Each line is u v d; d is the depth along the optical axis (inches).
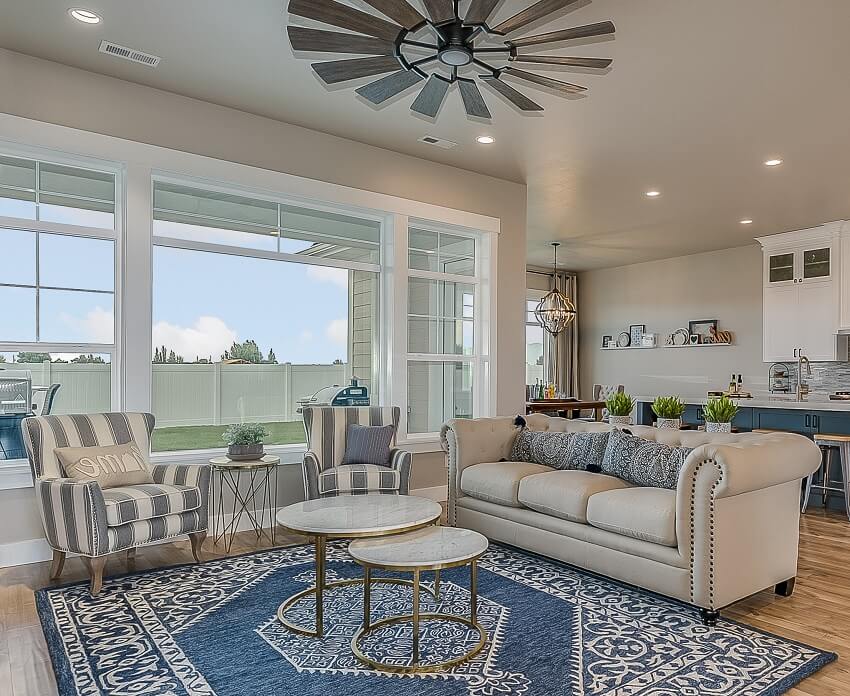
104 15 132.7
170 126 171.3
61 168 162.4
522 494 155.2
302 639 109.6
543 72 153.3
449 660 101.6
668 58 146.3
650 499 129.4
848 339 306.8
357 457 184.2
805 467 132.7
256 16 132.2
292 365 202.5
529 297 434.9
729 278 369.4
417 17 102.9
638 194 263.0
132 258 165.6
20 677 96.9
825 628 117.9
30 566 149.8
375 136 202.1
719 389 372.2
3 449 153.2
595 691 93.0
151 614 120.3
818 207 279.9
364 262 219.1
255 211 196.1
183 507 145.0
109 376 167.3
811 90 163.3
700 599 117.8
